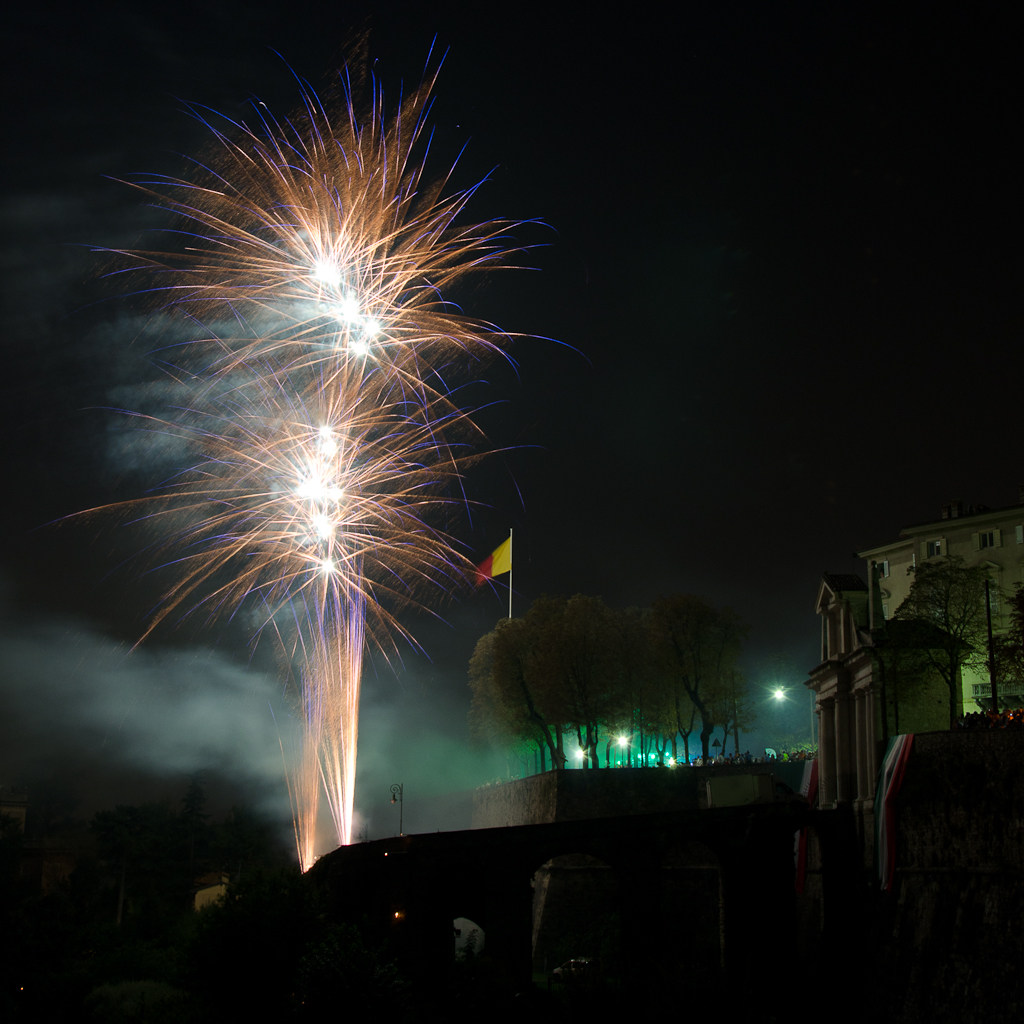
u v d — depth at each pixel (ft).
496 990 178.70
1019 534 255.09
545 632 315.99
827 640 241.14
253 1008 168.14
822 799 232.73
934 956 168.55
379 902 201.77
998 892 158.51
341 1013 148.97
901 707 207.41
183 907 389.39
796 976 207.41
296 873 187.42
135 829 399.65
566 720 308.81
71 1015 209.26
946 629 203.41
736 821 215.31
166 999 184.14
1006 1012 147.33
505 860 207.51
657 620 307.17
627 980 185.68
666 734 322.75
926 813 180.55
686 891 259.60
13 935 270.67
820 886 220.23
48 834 482.28
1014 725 169.99
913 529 277.03
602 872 267.18
